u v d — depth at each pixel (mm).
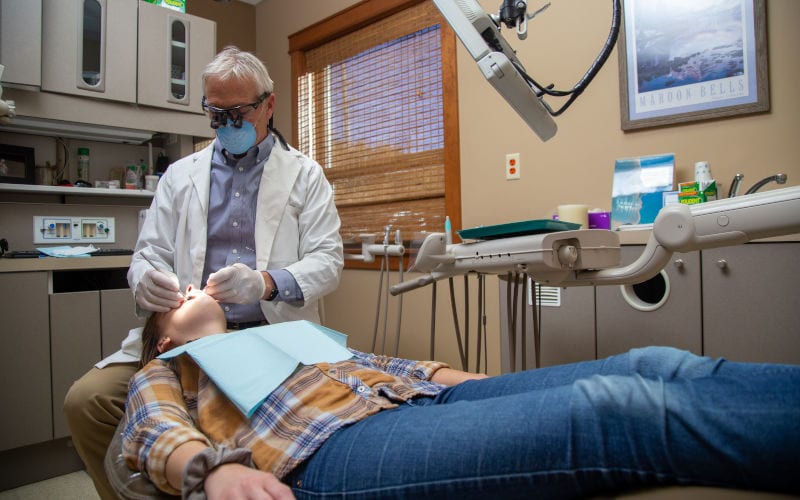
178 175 1670
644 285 1509
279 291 1421
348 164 3057
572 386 615
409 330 2699
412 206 2738
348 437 756
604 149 2002
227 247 1604
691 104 1801
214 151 1673
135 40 2395
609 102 1985
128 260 2277
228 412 898
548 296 1587
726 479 479
